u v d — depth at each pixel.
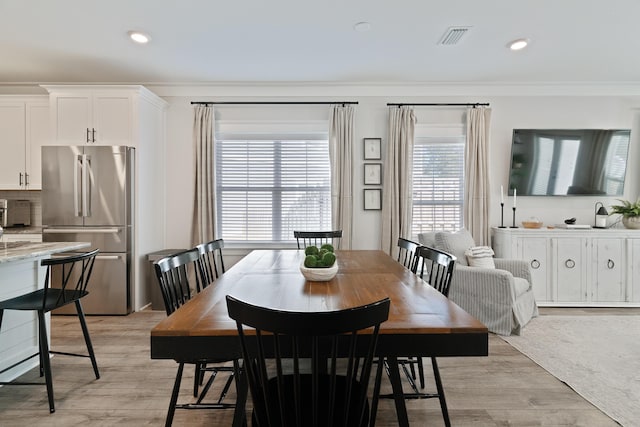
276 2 2.47
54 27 2.80
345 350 1.16
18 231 3.62
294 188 4.31
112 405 1.94
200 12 2.60
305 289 1.66
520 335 2.97
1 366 2.14
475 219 4.05
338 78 3.96
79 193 3.51
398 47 3.18
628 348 2.71
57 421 1.80
